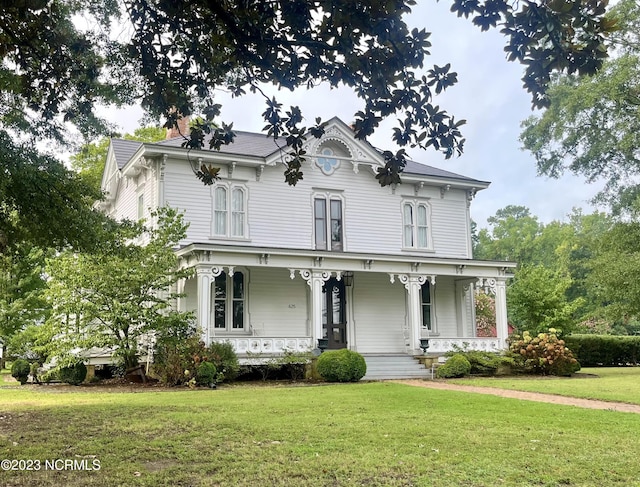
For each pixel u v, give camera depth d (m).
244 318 21.06
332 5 5.32
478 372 20.98
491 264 22.61
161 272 17.80
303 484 5.72
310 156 22.39
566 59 5.16
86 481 5.84
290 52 6.28
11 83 8.24
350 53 5.76
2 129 10.39
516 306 28.02
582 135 28.78
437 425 8.98
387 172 6.54
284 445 7.48
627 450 7.24
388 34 5.54
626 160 28.55
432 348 21.61
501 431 8.48
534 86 5.41
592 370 25.47
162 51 7.22
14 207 11.12
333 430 8.51
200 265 18.38
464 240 25.33
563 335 27.09
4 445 7.61
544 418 9.73
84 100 9.24
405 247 23.95
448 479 5.89
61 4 8.33
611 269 23.70
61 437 8.12
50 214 10.99
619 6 25.55
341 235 22.92
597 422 9.34
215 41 6.58
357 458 6.75
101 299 17.72
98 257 16.23
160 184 20.38
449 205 25.30
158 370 17.34
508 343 22.34
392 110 6.26
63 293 17.70
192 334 18.25
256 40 6.14
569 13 4.88
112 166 25.36
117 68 8.68
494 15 5.08
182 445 7.50
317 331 19.70
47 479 5.93
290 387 16.11
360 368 18.11
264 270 21.64
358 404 11.52
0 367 30.16
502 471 6.21
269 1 5.88
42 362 21.97
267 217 21.77
